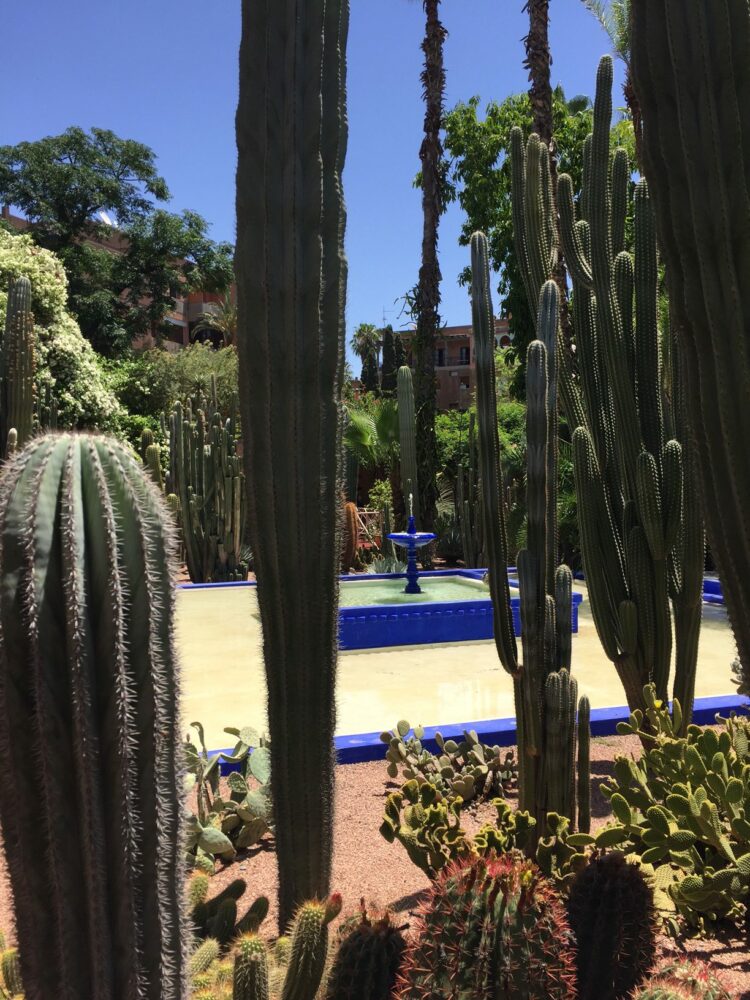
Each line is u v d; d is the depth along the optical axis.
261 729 5.50
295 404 2.24
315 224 2.24
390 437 17.56
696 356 2.12
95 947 1.31
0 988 2.02
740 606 2.11
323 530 2.30
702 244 2.03
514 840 2.87
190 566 14.77
